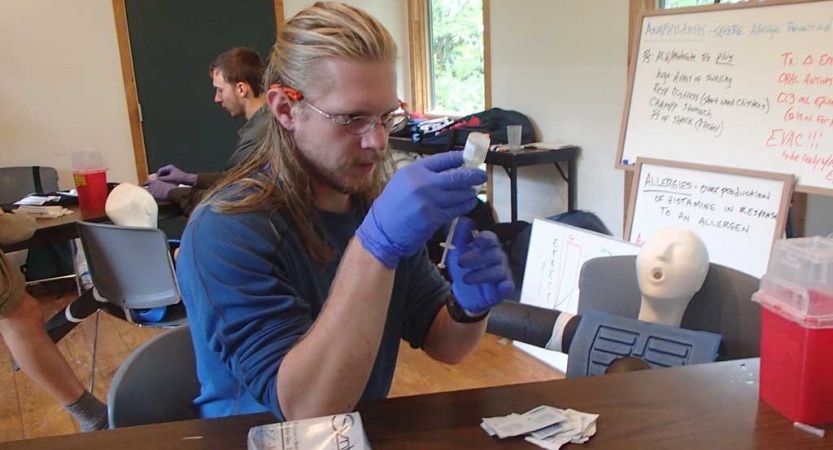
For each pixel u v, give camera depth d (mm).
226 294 846
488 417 787
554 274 2572
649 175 2416
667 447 717
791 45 2066
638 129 2463
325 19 849
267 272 871
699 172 2281
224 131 4512
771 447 714
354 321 766
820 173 1997
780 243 792
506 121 3928
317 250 951
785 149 2076
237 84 2914
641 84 2451
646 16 2430
